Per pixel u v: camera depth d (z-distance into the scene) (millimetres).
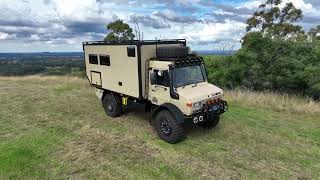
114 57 10820
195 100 8609
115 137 9586
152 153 8398
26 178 6922
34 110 12859
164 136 9211
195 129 10297
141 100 10148
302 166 7742
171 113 8875
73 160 7906
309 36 17859
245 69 17000
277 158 8188
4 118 11625
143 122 11141
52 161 7789
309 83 14695
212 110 8992
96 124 10930
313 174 7320
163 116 9094
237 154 8375
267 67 16906
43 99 15055
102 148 8703
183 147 8820
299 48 16453
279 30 22703
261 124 11031
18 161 7621
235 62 17516
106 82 11594
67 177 7031
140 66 9664
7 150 8336
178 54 9305
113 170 7398
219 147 8836
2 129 10289
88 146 8836
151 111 10062
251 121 11352
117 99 11492
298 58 16031
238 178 7074
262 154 8391
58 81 21906
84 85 19672
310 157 8289
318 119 11852
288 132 10211
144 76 9805
